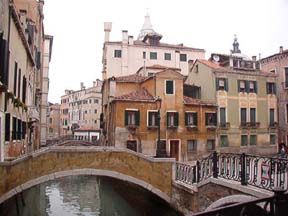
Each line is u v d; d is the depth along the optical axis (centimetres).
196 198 1092
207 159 1124
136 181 1348
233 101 2764
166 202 1362
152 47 3706
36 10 2325
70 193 2172
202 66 2908
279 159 791
